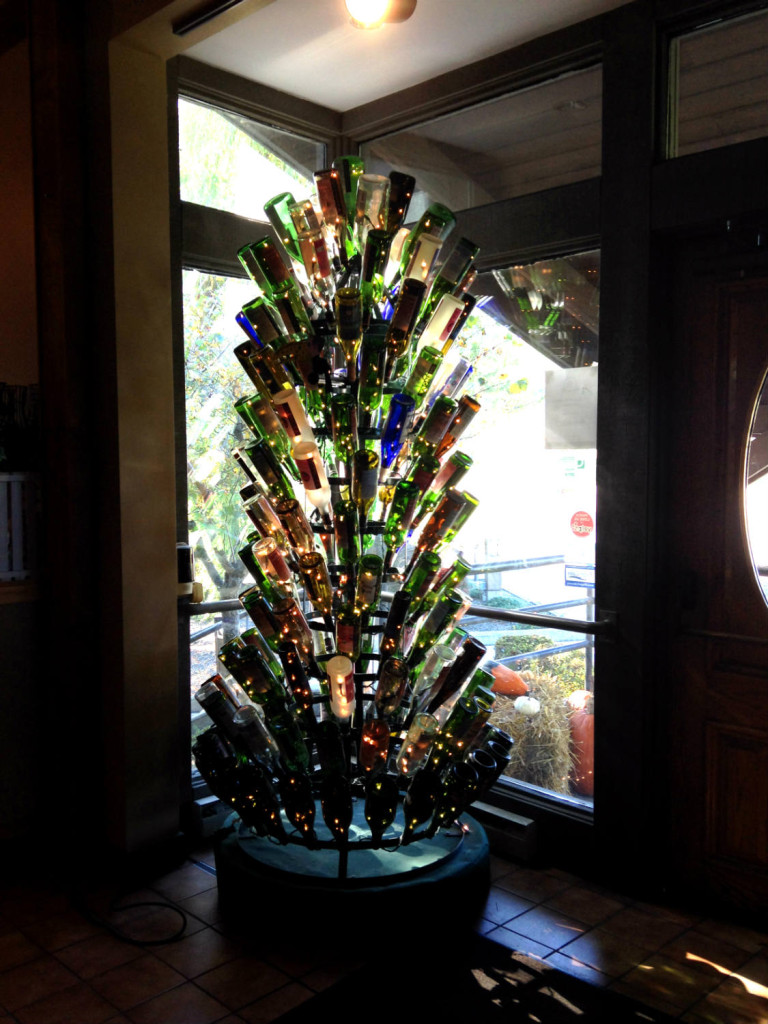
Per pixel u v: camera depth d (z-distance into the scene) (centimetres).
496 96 316
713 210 254
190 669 323
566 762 304
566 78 297
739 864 268
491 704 255
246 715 264
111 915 270
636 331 273
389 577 268
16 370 358
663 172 265
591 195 287
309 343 258
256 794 252
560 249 298
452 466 264
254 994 228
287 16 283
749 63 251
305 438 254
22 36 339
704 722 273
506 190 316
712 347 267
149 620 298
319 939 245
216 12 258
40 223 297
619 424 279
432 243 257
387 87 340
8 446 308
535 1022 216
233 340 339
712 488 269
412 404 254
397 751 266
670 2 262
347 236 271
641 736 276
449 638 281
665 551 279
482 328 324
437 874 252
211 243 326
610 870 287
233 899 262
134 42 281
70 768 300
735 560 266
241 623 342
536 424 309
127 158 287
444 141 335
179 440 320
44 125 292
